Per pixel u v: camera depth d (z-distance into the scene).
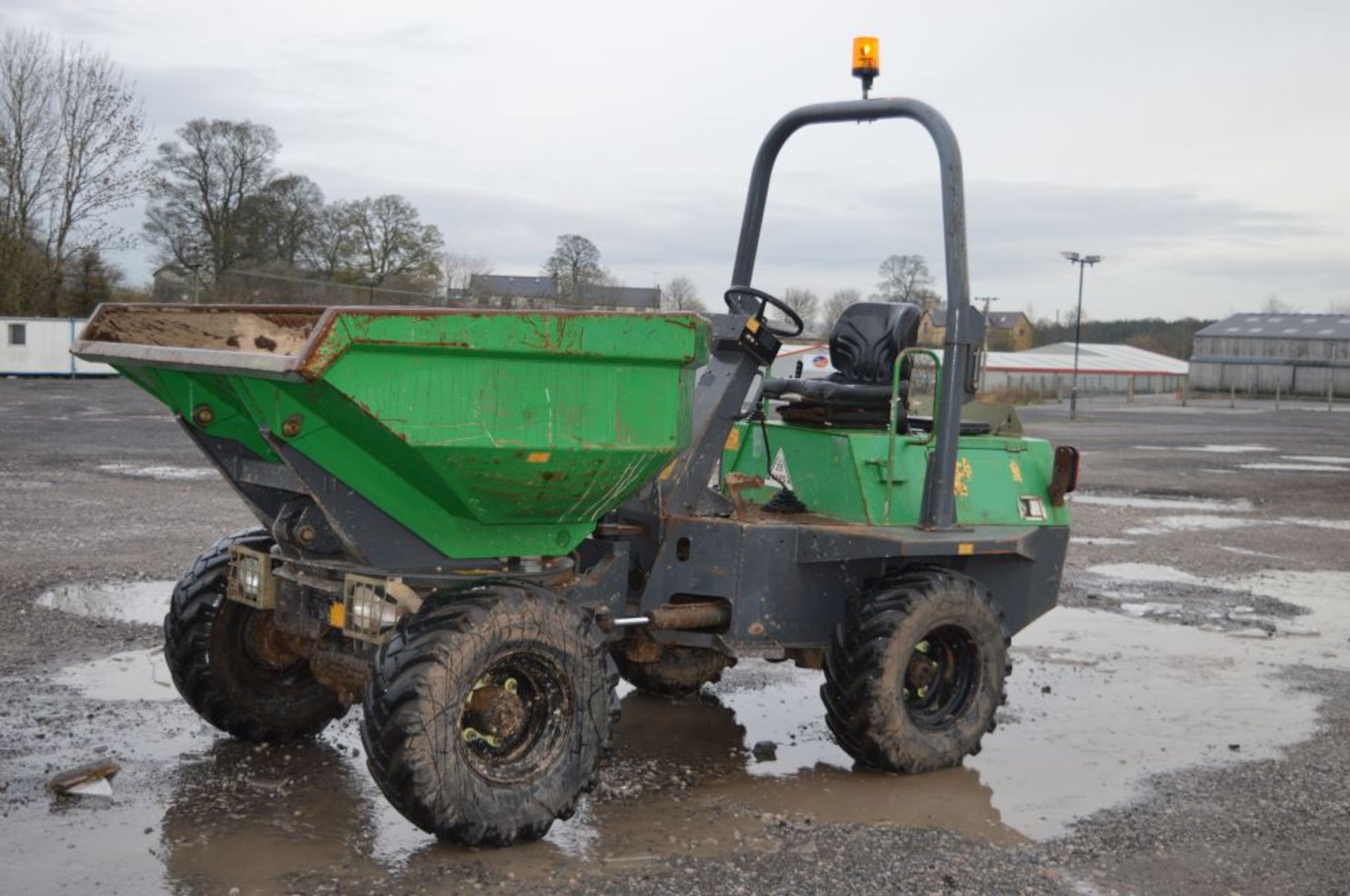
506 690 4.93
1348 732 7.01
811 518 6.34
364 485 4.70
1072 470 6.98
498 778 4.82
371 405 4.37
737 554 5.94
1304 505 18.30
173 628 5.82
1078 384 78.81
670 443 5.17
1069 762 6.36
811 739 6.64
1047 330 121.38
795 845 5.09
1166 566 12.54
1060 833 5.34
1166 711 7.38
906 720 6.00
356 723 6.49
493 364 4.64
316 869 4.64
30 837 4.82
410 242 51.97
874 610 5.98
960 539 6.08
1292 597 11.05
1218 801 5.80
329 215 52.62
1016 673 8.18
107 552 10.80
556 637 4.93
